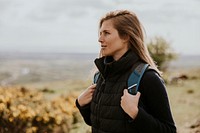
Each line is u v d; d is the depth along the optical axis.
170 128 2.34
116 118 2.34
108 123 2.37
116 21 2.45
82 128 7.79
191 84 23.92
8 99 6.62
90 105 2.72
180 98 16.77
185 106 13.93
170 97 17.33
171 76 26.17
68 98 10.58
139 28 2.48
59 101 9.38
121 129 2.33
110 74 2.44
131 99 2.26
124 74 2.41
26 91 12.07
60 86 25.84
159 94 2.34
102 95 2.46
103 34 2.48
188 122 10.07
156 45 27.78
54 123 6.86
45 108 7.36
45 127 6.73
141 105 2.34
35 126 6.60
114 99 2.38
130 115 2.25
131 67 2.41
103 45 2.47
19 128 6.27
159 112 2.34
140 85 2.35
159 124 2.29
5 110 6.14
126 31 2.44
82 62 156.62
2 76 68.19
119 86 2.39
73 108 8.28
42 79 59.78
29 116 6.30
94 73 2.79
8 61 153.12
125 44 2.48
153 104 2.34
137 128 2.29
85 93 2.72
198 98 16.70
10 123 6.18
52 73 77.88
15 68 100.69
